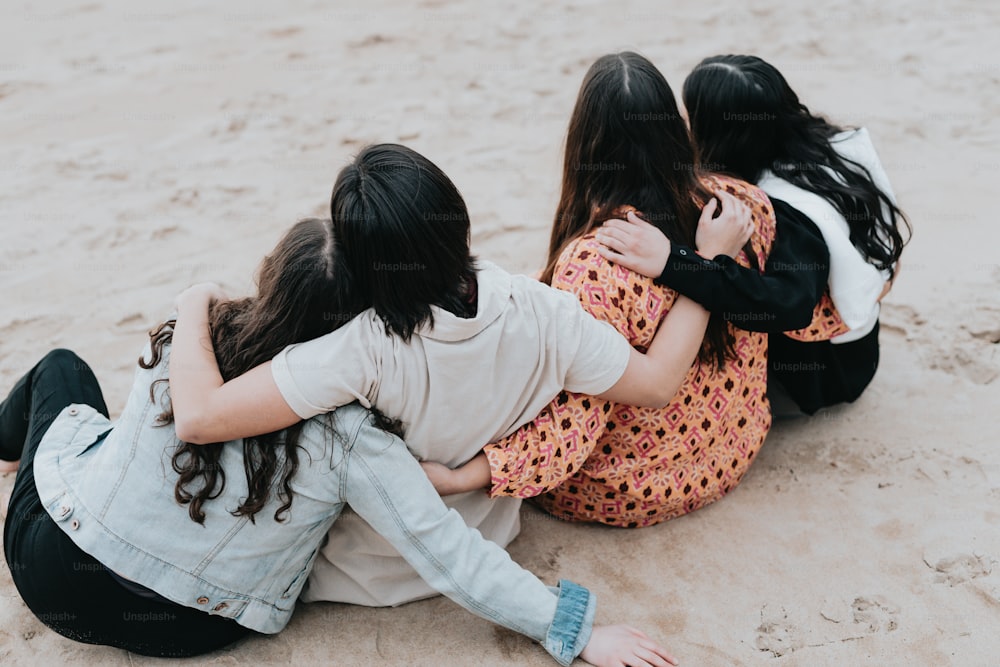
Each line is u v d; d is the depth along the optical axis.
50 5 6.95
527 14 6.49
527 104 5.20
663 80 2.20
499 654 2.12
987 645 2.09
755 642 2.13
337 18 6.55
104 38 6.34
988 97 4.97
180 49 6.12
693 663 2.08
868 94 5.11
